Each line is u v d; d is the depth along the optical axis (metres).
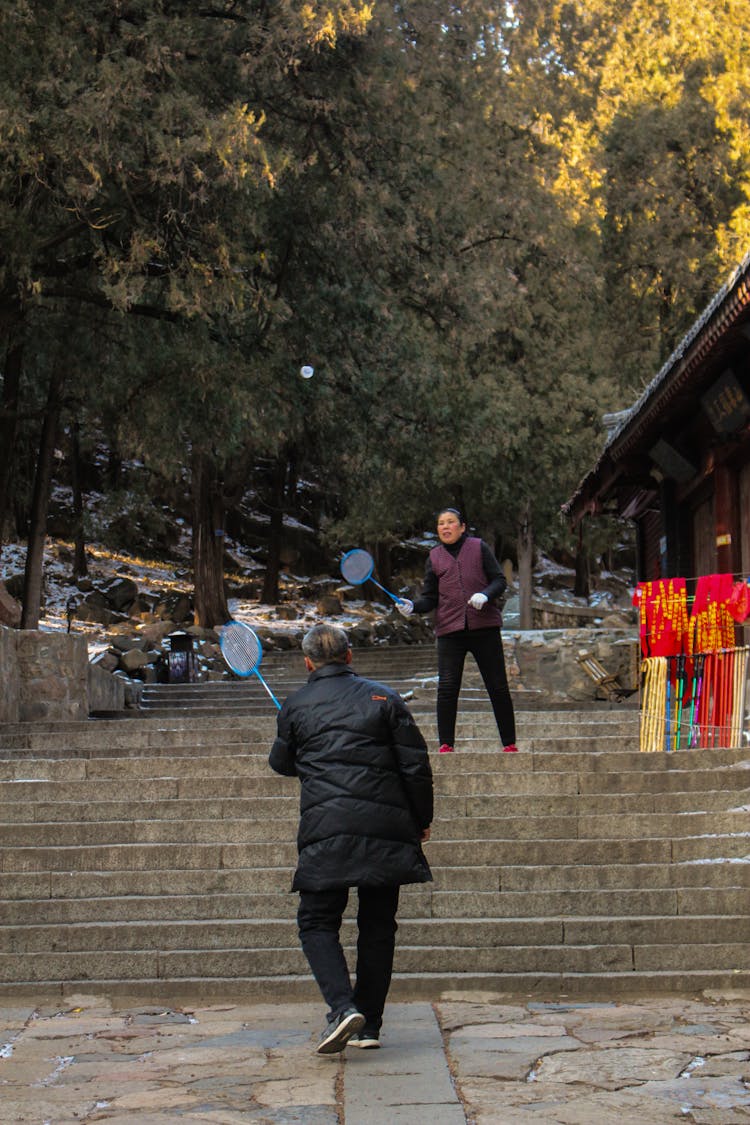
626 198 36.47
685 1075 4.68
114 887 7.44
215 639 26.94
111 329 21.14
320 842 5.08
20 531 39.44
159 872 7.46
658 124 36.31
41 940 6.84
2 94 15.06
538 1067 4.83
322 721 5.29
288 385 22.92
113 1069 4.95
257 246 20.64
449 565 9.20
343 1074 4.79
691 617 10.33
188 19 17.89
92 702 15.94
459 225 23.28
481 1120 4.15
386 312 22.34
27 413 25.08
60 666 14.41
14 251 16.66
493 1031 5.45
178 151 15.75
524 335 31.12
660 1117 4.16
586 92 37.22
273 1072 4.84
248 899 7.16
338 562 44.47
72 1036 5.57
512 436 29.81
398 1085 4.61
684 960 6.53
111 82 15.57
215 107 18.55
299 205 20.56
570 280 31.48
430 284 22.61
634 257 36.75
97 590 35.06
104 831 8.00
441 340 25.67
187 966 6.64
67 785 8.84
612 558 50.00
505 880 7.26
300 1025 5.70
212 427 22.41
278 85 19.22
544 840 7.64
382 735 5.26
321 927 5.12
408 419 27.30
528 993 6.30
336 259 21.52
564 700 17.20
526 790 8.48
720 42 38.44
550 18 37.03
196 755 10.63
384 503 33.75
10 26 15.54
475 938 6.77
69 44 15.65
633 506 22.89
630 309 37.00
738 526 15.16
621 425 16.88
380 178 21.00
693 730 10.10
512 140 32.62
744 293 11.25
